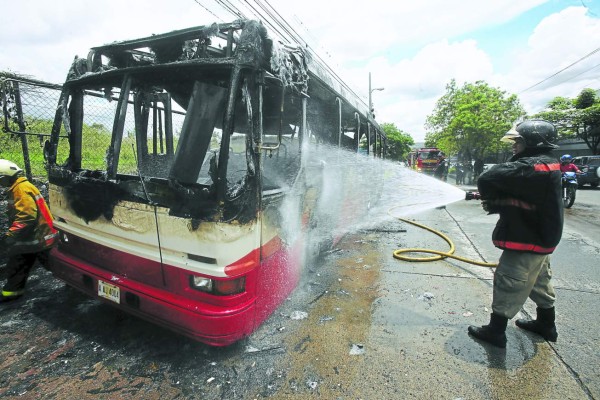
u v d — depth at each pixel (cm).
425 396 233
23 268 356
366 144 755
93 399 226
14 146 506
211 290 242
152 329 309
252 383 243
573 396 235
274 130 399
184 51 283
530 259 268
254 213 252
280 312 345
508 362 272
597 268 481
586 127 2348
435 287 418
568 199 997
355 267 486
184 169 247
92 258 307
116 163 291
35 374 249
